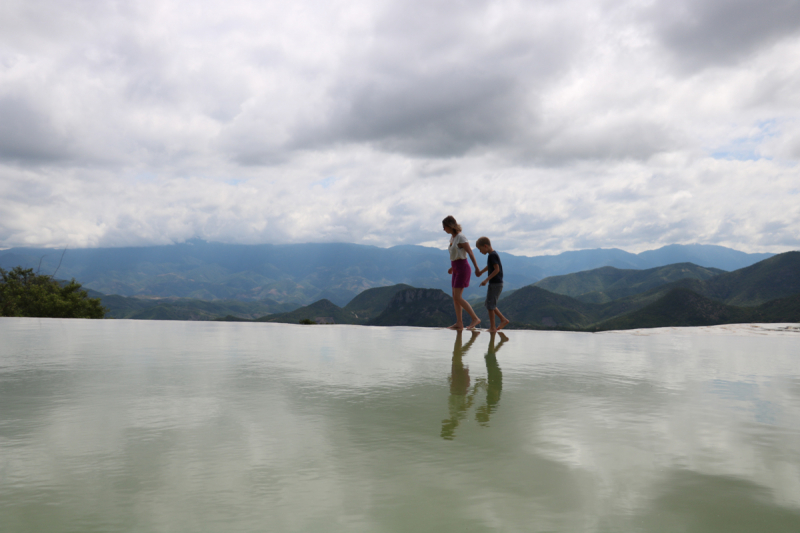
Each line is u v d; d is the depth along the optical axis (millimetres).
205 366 3814
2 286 46844
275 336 7172
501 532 1099
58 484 1355
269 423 2051
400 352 4941
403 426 2021
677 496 1320
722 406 2461
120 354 4641
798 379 3373
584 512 1216
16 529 1086
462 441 1812
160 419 2104
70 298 49438
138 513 1181
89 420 2074
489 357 4551
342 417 2170
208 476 1435
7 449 1665
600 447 1756
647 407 2424
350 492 1332
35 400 2484
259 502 1258
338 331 8438
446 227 7773
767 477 1472
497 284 7676
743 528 1131
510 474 1479
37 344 5703
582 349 5500
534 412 2297
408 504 1257
